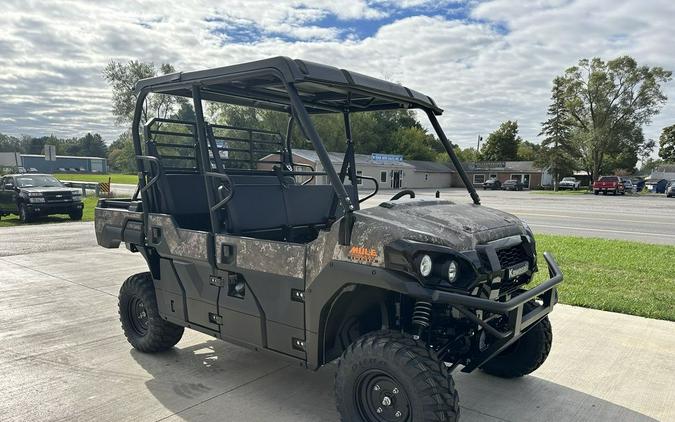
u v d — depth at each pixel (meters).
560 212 20.16
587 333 4.81
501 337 2.59
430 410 2.43
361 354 2.64
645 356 4.25
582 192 44.38
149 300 4.15
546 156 51.47
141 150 4.15
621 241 10.80
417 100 3.62
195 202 4.14
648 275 7.20
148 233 3.97
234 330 3.40
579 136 49.72
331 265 2.73
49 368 4.03
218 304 3.48
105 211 4.50
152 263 4.05
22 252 9.72
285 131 4.93
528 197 33.78
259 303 3.20
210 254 3.45
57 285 6.89
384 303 2.91
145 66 42.12
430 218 2.84
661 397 3.51
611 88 48.75
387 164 45.84
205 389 3.64
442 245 2.53
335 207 4.52
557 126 51.03
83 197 25.08
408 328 2.94
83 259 8.93
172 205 3.96
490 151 77.19
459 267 2.56
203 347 4.52
